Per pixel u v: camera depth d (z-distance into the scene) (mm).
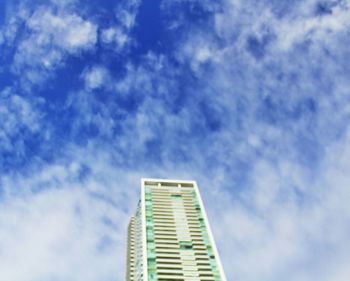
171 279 87938
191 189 121188
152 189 119938
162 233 100625
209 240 99250
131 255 115625
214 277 89250
